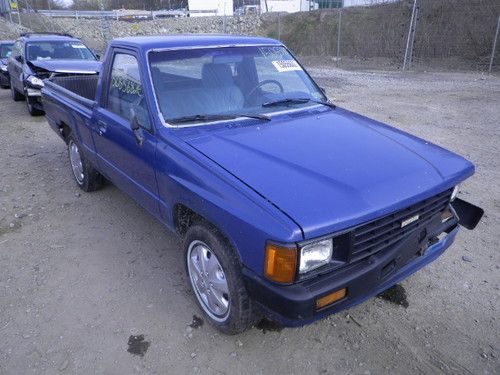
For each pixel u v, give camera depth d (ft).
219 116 10.91
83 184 17.24
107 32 116.06
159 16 143.43
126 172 12.50
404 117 30.22
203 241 9.11
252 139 9.75
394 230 8.33
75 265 12.37
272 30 103.24
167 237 13.87
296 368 8.76
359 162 8.86
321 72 60.03
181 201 9.44
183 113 10.81
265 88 12.29
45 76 31.07
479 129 26.84
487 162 20.49
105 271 12.07
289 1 138.82
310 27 95.81
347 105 34.68
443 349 9.17
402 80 50.88
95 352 9.21
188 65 11.51
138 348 9.31
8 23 102.78
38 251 13.14
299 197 7.61
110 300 10.84
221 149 9.30
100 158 14.44
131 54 11.78
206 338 9.55
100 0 170.71
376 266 7.98
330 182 8.04
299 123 10.89
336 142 9.77
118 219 15.11
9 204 16.47
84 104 14.84
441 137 24.88
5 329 9.89
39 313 10.40
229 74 11.93
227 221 7.97
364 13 89.61
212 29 116.26
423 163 9.25
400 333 9.62
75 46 35.60
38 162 21.49
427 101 36.76
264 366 8.81
